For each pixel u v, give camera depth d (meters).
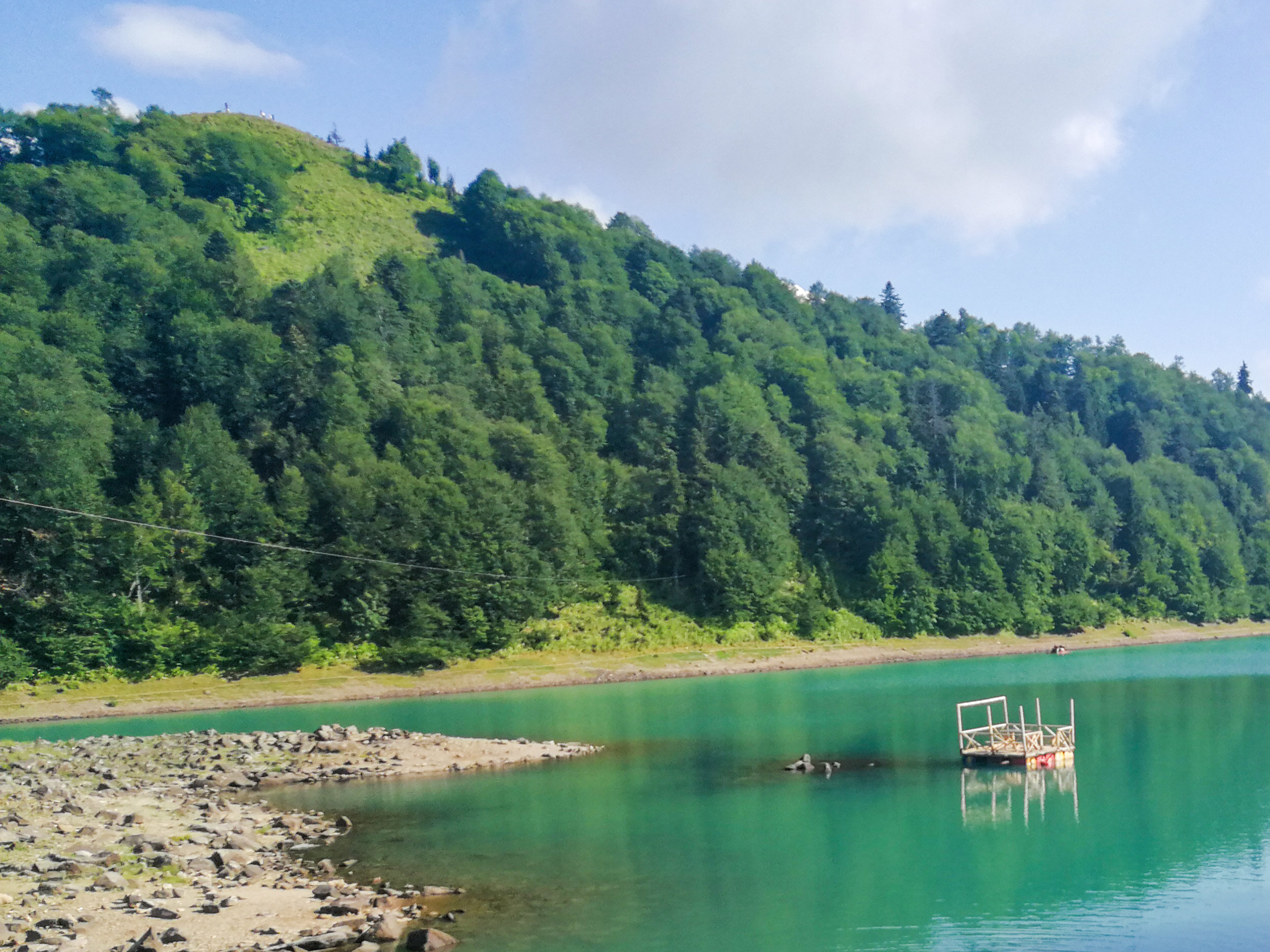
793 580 158.50
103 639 106.19
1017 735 67.56
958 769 56.25
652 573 149.00
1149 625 180.50
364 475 134.75
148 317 169.25
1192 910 32.22
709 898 33.31
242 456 139.62
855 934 30.02
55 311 161.00
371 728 72.00
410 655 116.12
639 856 38.59
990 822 44.06
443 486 133.00
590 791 51.19
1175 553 194.00
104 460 129.62
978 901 33.06
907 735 69.81
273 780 53.56
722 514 149.75
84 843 37.28
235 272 188.12
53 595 109.62
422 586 123.94
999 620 161.88
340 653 116.31
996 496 194.38
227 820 43.59
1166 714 78.44
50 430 115.00
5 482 111.50
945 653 148.75
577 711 89.19
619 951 28.45
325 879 34.59
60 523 110.81
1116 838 40.97
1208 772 54.81
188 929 28.25
